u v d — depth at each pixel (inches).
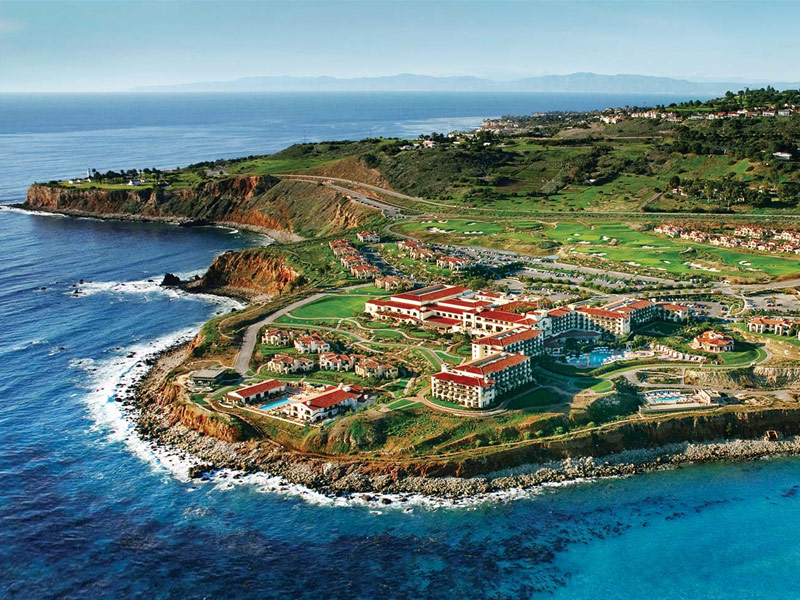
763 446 6530.5
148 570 5002.5
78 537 5354.3
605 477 6122.1
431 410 6811.0
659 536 5334.6
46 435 6904.5
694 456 6407.5
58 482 6087.6
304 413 6801.2
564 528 5447.8
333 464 6210.6
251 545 5280.5
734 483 6013.8
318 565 5059.1
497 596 4741.6
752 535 5334.6
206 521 5565.9
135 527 5487.2
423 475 6058.1
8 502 5767.7
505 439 6402.6
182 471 6284.5
